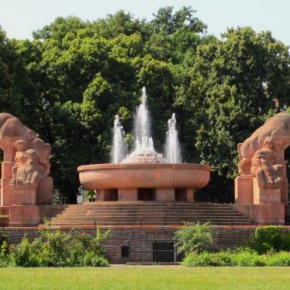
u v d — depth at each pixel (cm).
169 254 4053
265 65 6956
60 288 2469
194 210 4412
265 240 4100
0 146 4884
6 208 4709
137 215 4338
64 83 6769
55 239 3631
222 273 3042
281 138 4853
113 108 6538
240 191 4847
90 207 4431
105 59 6850
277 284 2589
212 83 7019
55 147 6612
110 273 3052
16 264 3525
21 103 6462
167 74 6962
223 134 6769
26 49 6825
